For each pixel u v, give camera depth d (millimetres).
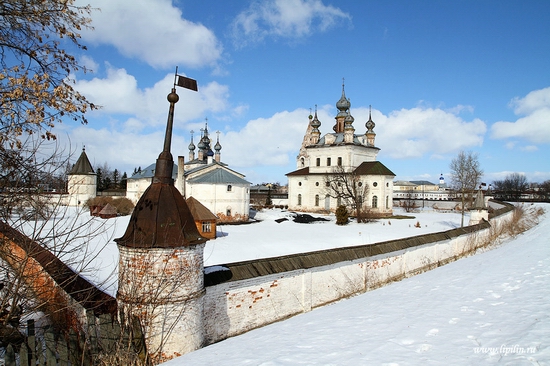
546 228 36656
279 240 33906
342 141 63781
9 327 8539
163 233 9844
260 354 8133
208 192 49500
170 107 10828
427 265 22344
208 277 11688
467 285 13414
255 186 153125
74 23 8727
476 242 29047
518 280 13086
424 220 53219
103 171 106250
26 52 8586
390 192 59094
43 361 7770
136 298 9453
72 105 8469
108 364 8305
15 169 7891
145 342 9414
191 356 9031
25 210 8695
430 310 10312
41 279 10492
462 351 6910
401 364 6578
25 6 8117
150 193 10359
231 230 40781
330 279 15898
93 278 17188
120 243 9977
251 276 12688
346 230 41688
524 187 131250
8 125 7934
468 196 72125
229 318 12109
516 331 7637
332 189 61406
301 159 83250
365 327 9414
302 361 7242
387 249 19078
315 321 11164
